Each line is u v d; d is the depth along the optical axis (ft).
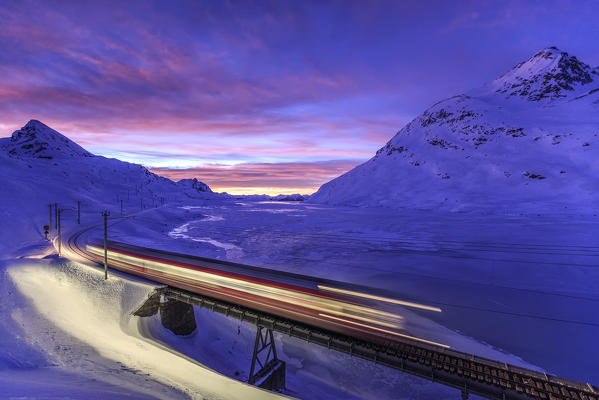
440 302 162.40
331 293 108.17
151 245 255.29
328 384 109.91
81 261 148.77
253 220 594.65
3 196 383.24
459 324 134.72
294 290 105.70
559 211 595.88
